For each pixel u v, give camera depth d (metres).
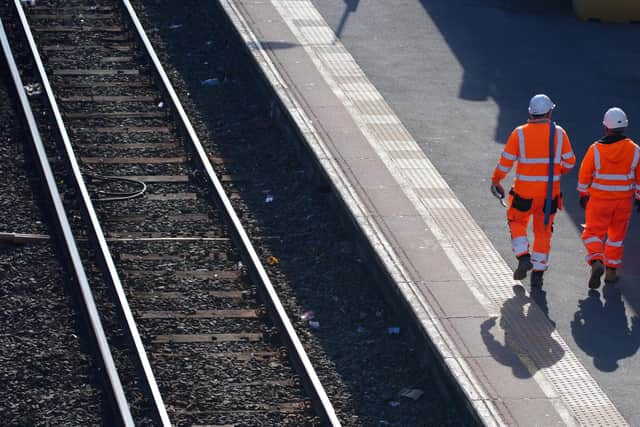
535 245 37.72
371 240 39.88
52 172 46.00
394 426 32.72
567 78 56.03
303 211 44.97
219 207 44.56
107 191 45.41
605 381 33.06
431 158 46.62
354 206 42.12
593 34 62.44
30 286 38.41
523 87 54.66
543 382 32.72
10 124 49.94
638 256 40.47
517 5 66.44
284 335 36.28
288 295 39.19
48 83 52.88
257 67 54.25
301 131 47.75
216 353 35.62
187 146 49.62
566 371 33.41
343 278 40.38
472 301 36.66
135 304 37.81
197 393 33.56
